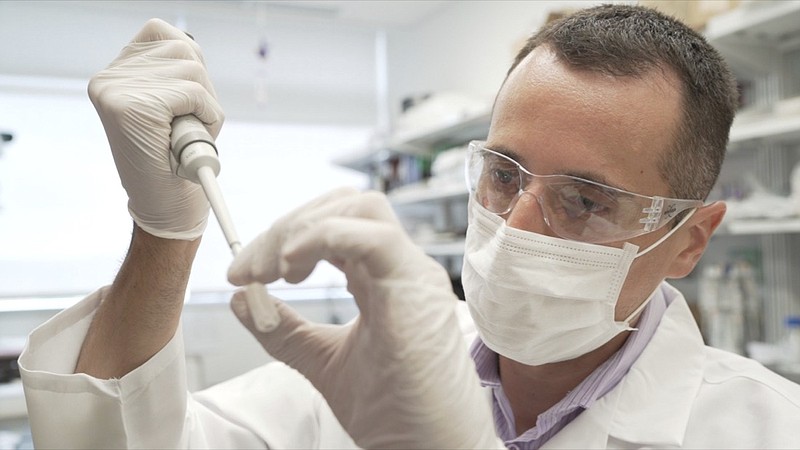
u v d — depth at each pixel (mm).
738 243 2344
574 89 856
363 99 5176
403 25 4844
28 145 4199
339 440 1019
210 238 4414
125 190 715
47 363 761
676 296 1074
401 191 3908
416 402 520
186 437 866
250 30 4777
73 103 4305
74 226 4273
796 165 2135
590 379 974
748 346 2090
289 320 602
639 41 882
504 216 919
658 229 910
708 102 926
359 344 549
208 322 4168
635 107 854
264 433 1035
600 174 848
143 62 737
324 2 4324
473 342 1101
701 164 943
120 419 747
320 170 5062
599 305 904
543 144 863
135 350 772
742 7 1814
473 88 4059
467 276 967
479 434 553
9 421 2904
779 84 2104
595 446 922
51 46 4227
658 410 939
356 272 525
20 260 4148
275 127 4922
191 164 632
